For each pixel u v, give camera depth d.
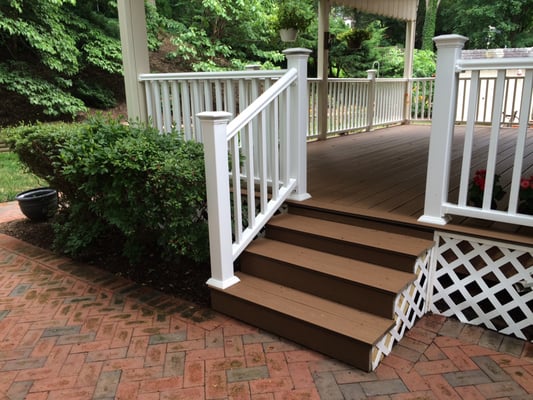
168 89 4.14
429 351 2.43
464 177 2.60
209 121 2.55
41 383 2.24
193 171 2.97
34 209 4.77
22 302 3.09
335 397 2.08
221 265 2.80
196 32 13.01
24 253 4.02
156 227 3.25
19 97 10.23
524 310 2.51
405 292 2.54
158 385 2.19
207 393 2.13
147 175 3.12
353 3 6.73
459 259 2.67
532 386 2.13
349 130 7.45
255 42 14.23
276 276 2.89
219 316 2.84
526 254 2.47
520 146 2.38
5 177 7.04
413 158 5.21
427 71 14.14
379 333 2.28
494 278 2.64
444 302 2.88
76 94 11.43
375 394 2.10
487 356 2.37
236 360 2.38
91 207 3.59
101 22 11.61
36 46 9.55
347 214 3.06
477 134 7.15
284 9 6.73
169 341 2.57
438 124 2.60
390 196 3.46
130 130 3.68
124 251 3.56
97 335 2.65
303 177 3.36
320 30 6.44
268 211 3.12
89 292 3.22
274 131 3.04
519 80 8.30
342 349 2.32
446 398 2.06
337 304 2.61
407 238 2.79
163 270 3.52
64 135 3.78
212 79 3.67
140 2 4.19
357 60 13.95
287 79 3.05
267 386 2.16
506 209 3.16
